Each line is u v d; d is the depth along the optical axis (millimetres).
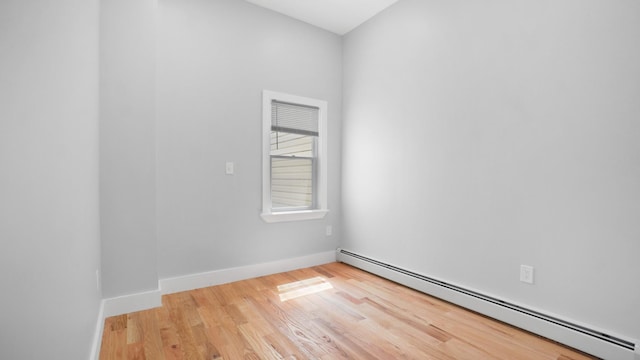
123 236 2141
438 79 2521
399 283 2803
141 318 2061
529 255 1927
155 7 2268
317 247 3471
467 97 2301
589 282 1674
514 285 2002
